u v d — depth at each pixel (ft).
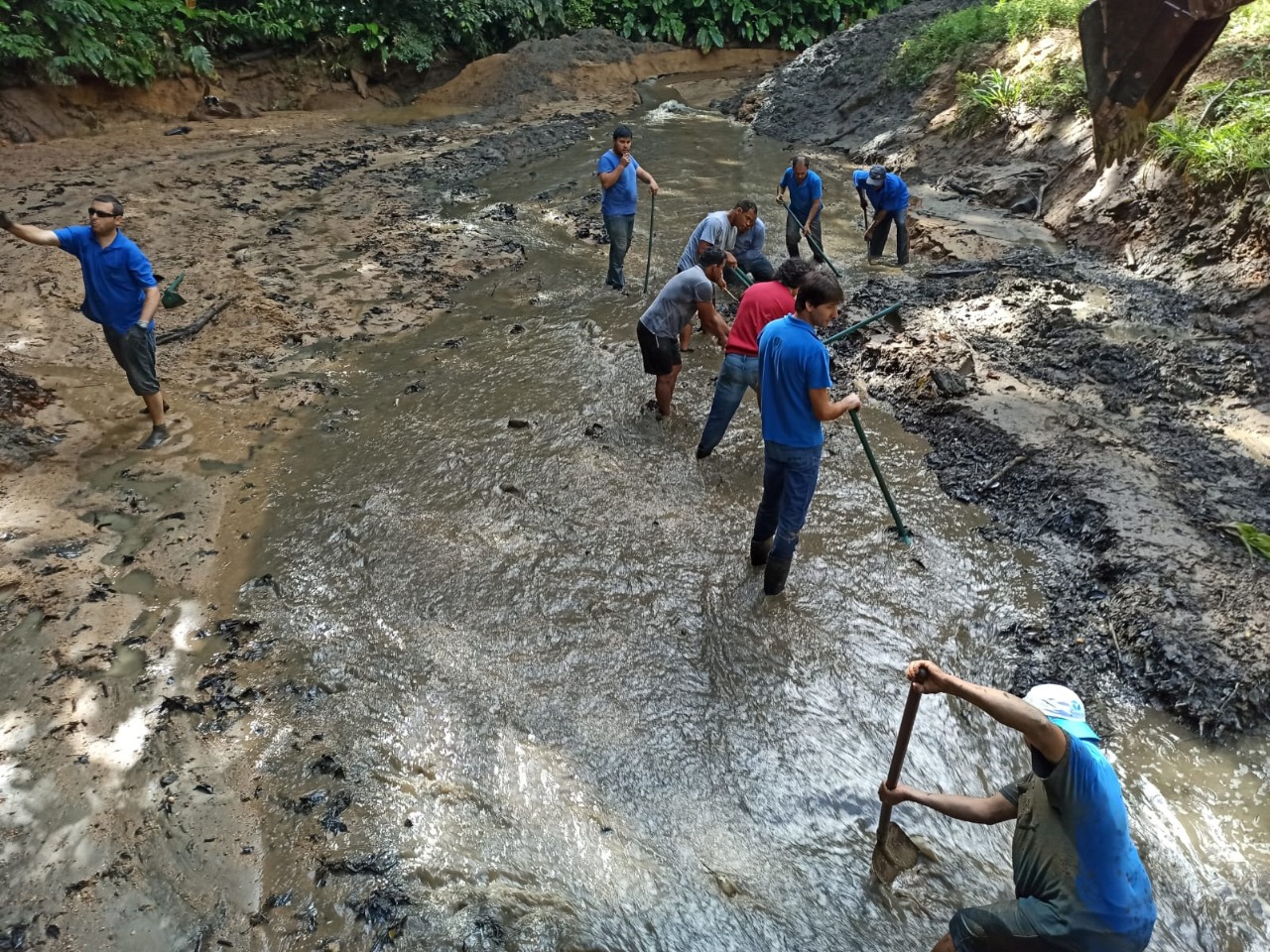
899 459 21.89
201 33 54.08
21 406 22.79
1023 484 20.39
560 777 13.74
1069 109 39.24
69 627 16.31
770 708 15.02
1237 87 32.76
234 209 38.09
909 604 17.30
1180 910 11.84
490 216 39.11
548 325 28.89
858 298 30.17
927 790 13.64
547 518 19.69
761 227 27.22
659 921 11.73
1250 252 27.53
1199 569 17.08
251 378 25.50
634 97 64.18
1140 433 21.83
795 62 61.26
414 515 19.74
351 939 11.45
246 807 13.16
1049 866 9.25
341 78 59.47
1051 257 32.27
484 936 11.45
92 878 12.10
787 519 16.49
